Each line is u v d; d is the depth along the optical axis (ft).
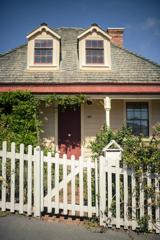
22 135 33.47
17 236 15.49
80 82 37.11
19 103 35.60
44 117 40.29
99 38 41.83
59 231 16.63
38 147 19.02
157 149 18.02
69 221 18.39
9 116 35.04
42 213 19.42
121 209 18.39
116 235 16.78
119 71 40.34
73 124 40.50
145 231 17.60
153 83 37.45
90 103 40.34
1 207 19.11
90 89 37.06
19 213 18.93
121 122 40.68
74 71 40.11
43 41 41.39
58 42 41.19
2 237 15.24
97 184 18.66
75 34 48.37
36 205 18.72
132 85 37.45
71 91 36.86
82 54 41.01
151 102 40.75
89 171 18.78
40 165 19.01
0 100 35.55
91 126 40.47
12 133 31.32
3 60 41.63
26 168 19.57
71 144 40.24
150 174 17.81
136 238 16.51
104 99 37.19
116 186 18.12
